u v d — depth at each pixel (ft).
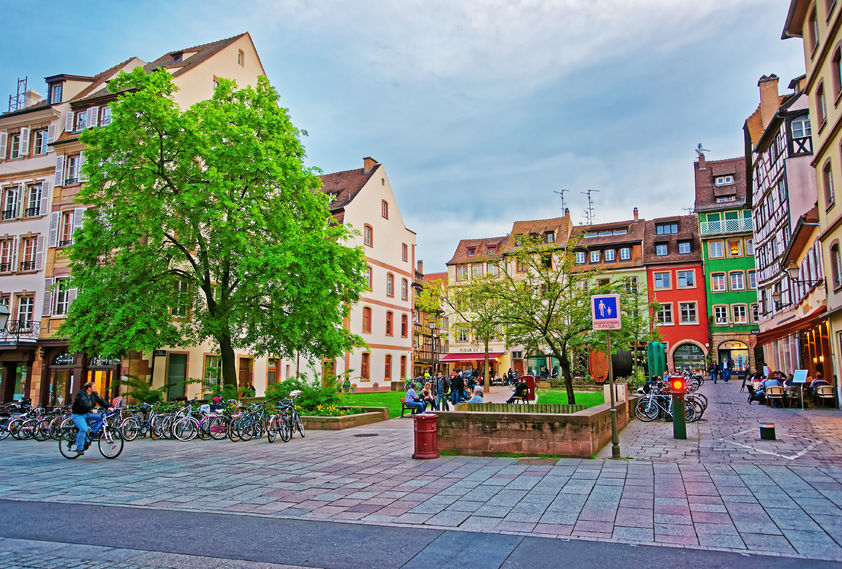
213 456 41.65
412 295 167.53
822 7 69.46
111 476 33.88
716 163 181.57
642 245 178.60
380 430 57.82
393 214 157.79
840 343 69.67
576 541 18.97
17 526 22.11
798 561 16.72
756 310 162.61
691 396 58.18
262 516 23.27
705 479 28.27
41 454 46.09
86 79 104.42
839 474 28.81
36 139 102.06
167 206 69.77
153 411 56.90
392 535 20.12
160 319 65.41
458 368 199.41
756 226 140.46
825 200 73.92
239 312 67.31
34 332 91.76
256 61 111.55
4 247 100.42
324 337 70.23
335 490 28.22
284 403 54.60
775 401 72.02
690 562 16.74
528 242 66.90
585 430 35.58
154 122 66.23
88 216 69.00
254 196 69.87
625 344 65.72
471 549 18.33
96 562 17.62
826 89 70.18
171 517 23.35
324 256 67.77
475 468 33.35
